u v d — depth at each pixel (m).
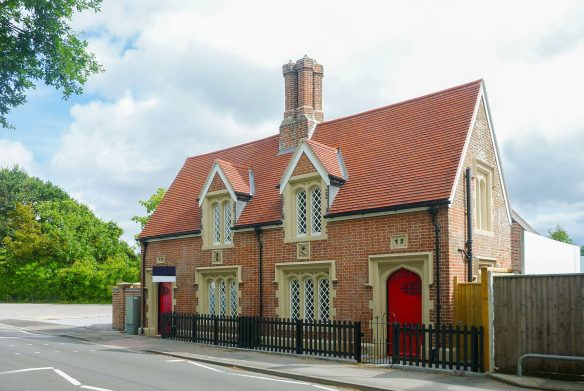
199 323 21.08
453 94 19.58
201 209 23.75
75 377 12.94
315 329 17.03
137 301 25.67
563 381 12.07
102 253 63.19
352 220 18.20
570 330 12.17
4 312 41.97
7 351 18.30
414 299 16.84
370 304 17.41
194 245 23.83
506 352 12.96
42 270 56.28
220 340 19.98
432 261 16.12
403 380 12.69
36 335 24.97
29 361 15.77
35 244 57.19
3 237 60.31
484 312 13.28
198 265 23.52
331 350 16.47
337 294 18.30
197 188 26.20
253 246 21.31
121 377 13.07
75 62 13.08
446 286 15.79
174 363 15.87
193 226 24.02
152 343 20.98
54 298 55.94
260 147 25.31
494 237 19.22
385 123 20.70
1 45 12.16
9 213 62.69
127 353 18.28
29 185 69.56
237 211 22.08
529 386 11.77
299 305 19.80
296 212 20.23
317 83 23.80
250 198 22.56
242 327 19.16
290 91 23.80
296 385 12.34
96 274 55.06
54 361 15.83
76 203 66.06
